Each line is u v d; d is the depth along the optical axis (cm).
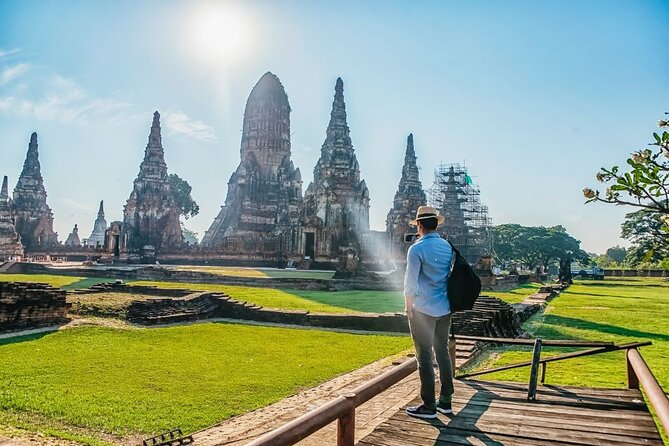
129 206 9138
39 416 1027
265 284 4453
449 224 10006
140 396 1173
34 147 10331
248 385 1290
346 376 1413
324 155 7588
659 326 2431
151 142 9438
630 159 703
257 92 9762
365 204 7575
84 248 8762
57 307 2097
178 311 2358
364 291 4334
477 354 1662
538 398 848
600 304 3756
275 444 466
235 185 10419
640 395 851
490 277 5275
